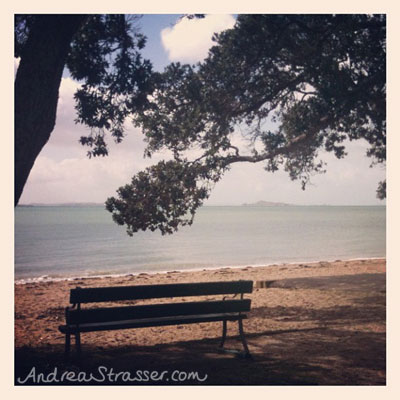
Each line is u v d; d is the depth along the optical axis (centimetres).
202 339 745
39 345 721
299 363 593
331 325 827
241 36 1297
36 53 602
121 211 1233
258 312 977
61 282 1596
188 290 623
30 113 594
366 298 1087
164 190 1246
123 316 590
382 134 1523
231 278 1595
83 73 1028
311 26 1299
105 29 1005
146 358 630
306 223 8631
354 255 2775
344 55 1280
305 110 1402
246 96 1388
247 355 623
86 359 626
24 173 600
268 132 1531
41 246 3859
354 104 1280
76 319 569
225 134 1381
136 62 1044
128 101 1118
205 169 1298
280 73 1411
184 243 4144
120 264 2473
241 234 5288
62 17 612
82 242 4400
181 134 1347
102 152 1148
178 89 1362
